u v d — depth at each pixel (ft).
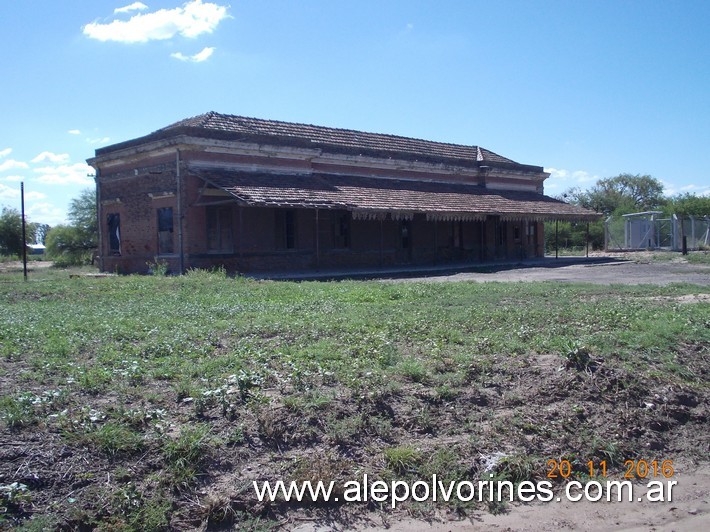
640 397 26.35
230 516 17.67
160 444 19.44
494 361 28.96
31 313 41.68
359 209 86.89
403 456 20.43
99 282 63.93
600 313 41.39
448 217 99.71
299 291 56.59
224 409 21.79
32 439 19.21
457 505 19.17
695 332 35.53
